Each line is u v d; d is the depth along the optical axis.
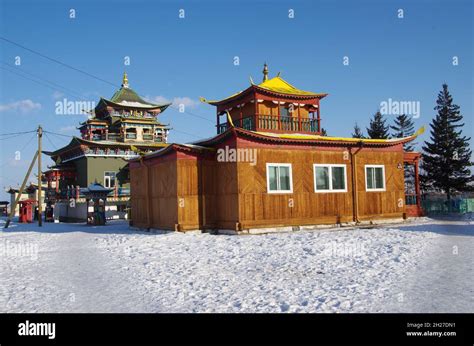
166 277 12.88
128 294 10.92
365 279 11.71
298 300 9.73
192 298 10.27
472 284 10.73
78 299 10.58
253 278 12.31
